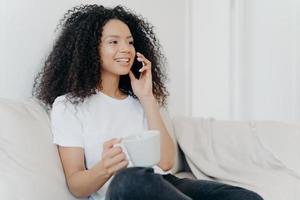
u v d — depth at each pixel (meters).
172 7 2.11
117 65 1.31
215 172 1.51
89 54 1.31
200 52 2.29
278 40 2.31
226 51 2.34
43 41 1.47
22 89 1.42
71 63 1.31
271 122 1.59
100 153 1.22
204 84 2.32
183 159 1.69
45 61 1.43
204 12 2.27
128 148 0.95
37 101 1.31
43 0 1.46
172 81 2.15
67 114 1.20
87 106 1.26
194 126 1.70
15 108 1.18
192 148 1.62
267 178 1.40
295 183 1.35
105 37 1.31
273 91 2.36
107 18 1.35
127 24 1.45
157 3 2.00
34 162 1.09
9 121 1.12
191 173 1.66
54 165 1.14
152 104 1.35
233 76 2.40
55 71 1.35
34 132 1.15
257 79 2.39
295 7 2.25
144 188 0.91
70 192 1.15
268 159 1.47
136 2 1.88
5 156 1.06
